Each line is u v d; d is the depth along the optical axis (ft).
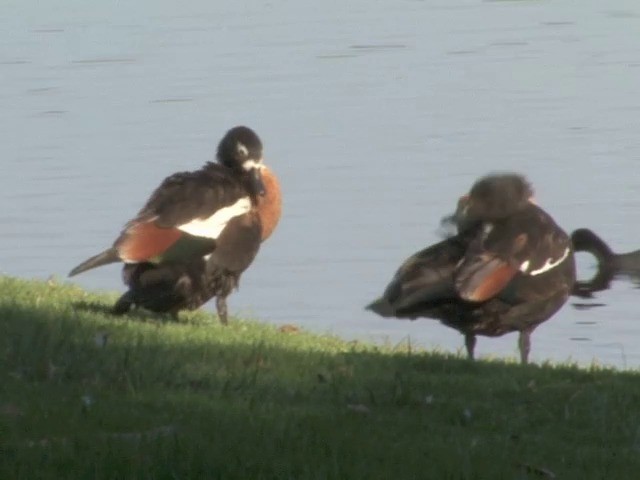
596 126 92.73
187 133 91.86
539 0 128.88
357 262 70.49
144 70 105.19
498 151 88.33
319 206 79.30
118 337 37.22
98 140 91.09
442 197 80.02
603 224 76.48
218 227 41.96
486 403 34.50
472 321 41.27
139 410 30.71
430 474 27.96
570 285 42.88
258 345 37.88
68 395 31.42
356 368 36.86
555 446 31.45
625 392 35.99
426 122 93.86
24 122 94.63
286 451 28.45
